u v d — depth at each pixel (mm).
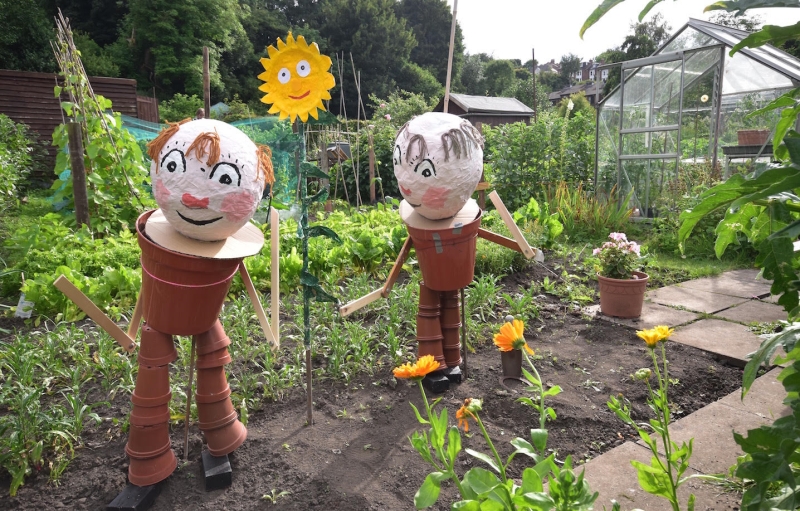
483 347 2650
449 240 2045
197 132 1405
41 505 1531
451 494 1551
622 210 5656
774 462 778
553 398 2094
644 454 1696
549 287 3584
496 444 1798
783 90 5477
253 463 1713
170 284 1441
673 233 4859
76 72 4707
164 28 19844
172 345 1566
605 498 1483
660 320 3018
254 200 1487
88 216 4355
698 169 5605
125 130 4848
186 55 20328
